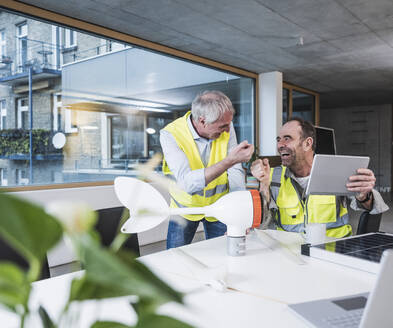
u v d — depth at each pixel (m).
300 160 1.84
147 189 0.85
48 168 3.46
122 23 3.82
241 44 4.59
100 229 1.44
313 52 4.98
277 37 4.34
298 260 1.18
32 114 3.36
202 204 1.99
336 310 0.79
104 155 3.91
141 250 3.91
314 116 7.94
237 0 3.32
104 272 0.19
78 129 3.69
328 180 1.45
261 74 6.19
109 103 3.98
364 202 1.62
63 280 1.05
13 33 3.23
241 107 5.93
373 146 10.27
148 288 0.19
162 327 0.26
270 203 1.82
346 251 1.18
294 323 0.76
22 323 0.24
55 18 3.50
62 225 0.19
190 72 5.02
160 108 4.54
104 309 0.80
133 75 4.24
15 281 0.23
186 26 3.95
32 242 0.19
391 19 3.84
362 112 10.41
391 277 0.58
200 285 0.99
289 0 3.35
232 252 1.28
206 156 2.04
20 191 3.19
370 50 4.92
